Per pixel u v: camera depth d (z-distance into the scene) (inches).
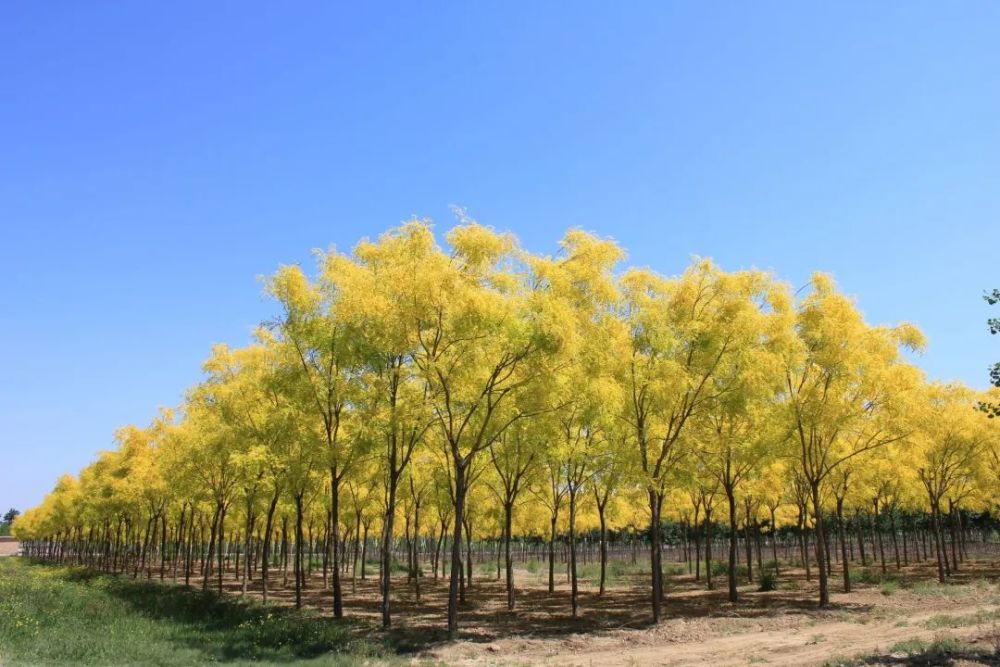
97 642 589.0
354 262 767.7
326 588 1349.7
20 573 1480.1
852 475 1055.0
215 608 886.4
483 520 1393.9
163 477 1247.5
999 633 537.3
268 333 907.4
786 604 887.7
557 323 616.1
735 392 764.6
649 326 725.9
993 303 416.8
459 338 632.4
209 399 985.5
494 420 741.9
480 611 909.8
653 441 825.5
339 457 757.9
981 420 1096.2
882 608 805.2
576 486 874.8
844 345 839.1
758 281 765.3
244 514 1459.2
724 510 1509.6
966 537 2652.6
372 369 711.7
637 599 1036.5
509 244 669.9
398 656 576.4
